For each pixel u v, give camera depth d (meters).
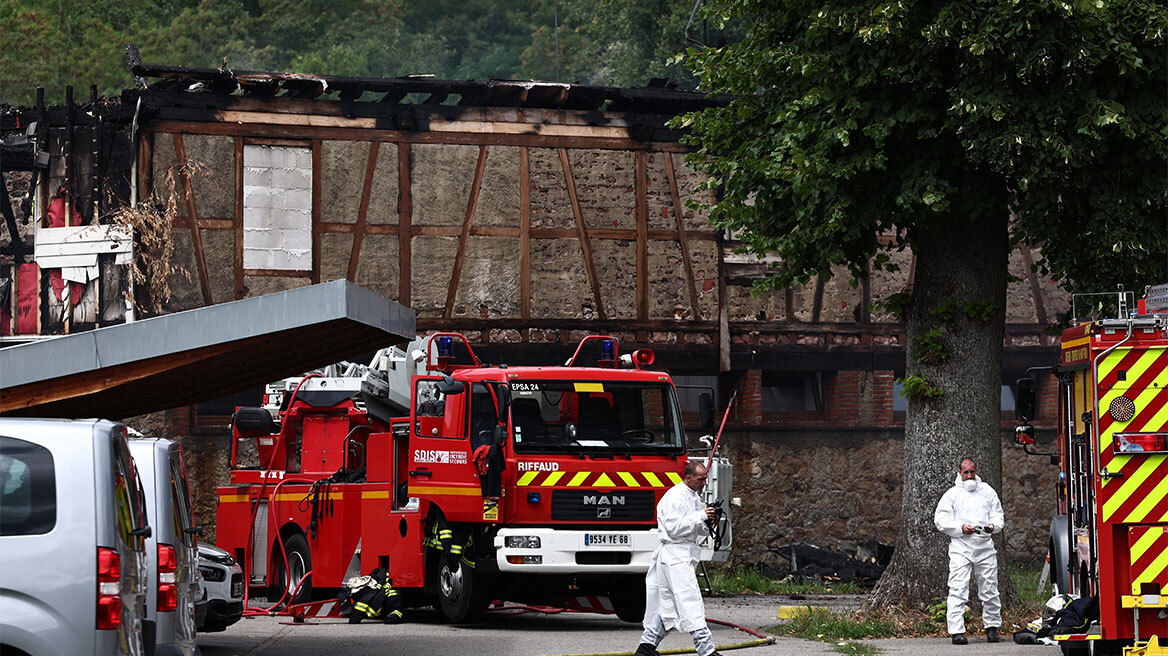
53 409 24.42
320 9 171.12
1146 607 23.94
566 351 52.22
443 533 33.84
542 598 35.12
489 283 52.00
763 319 54.12
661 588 25.56
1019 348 56.31
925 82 31.36
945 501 30.81
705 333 53.53
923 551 33.75
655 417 34.50
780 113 32.62
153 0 161.25
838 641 31.19
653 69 93.44
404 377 38.69
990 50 29.88
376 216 51.28
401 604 36.00
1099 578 24.27
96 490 15.99
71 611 15.59
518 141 52.66
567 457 33.22
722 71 34.78
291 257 50.47
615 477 33.44
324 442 40.91
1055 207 32.03
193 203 49.84
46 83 132.12
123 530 16.52
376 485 36.72
